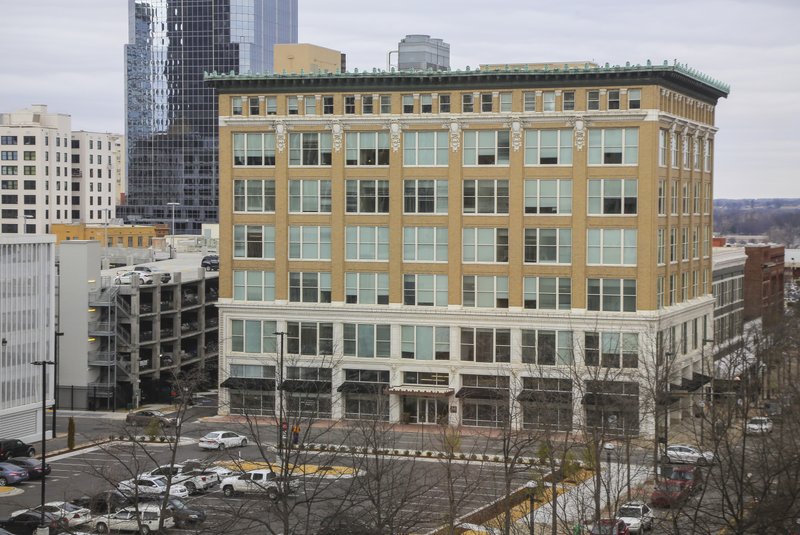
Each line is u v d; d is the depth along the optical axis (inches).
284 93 4242.1
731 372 3654.0
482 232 4079.7
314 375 4020.7
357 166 4192.9
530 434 3068.4
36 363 2834.6
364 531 2199.8
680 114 4254.4
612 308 3961.6
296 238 4269.2
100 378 4611.2
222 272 4330.7
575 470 2787.9
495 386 4030.5
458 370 4089.6
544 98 3998.5
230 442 3693.4
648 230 3907.5
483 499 2918.3
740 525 2020.2
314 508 2817.4
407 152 4141.2
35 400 3843.5
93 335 4559.5
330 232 4229.8
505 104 4037.9
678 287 4328.3
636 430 3503.9
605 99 3932.1
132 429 3885.3
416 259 4151.1
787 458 2306.8
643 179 3905.0
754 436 2807.6
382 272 4188.0
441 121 4077.3
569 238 3991.1
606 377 3206.2
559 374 3890.3
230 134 4308.6
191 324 5098.4
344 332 4215.1
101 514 2696.9
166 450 3663.9
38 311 3858.3
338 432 3838.6
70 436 3663.9
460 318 4087.1
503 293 4069.9
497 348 4067.4
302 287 4269.2
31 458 3435.0
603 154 3949.3
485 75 4015.8
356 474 2265.0
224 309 4323.3
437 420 3956.7
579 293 3976.4
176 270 5531.5
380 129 4153.5
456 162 4079.7
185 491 3019.2
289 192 4261.8
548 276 4015.8
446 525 2492.6
